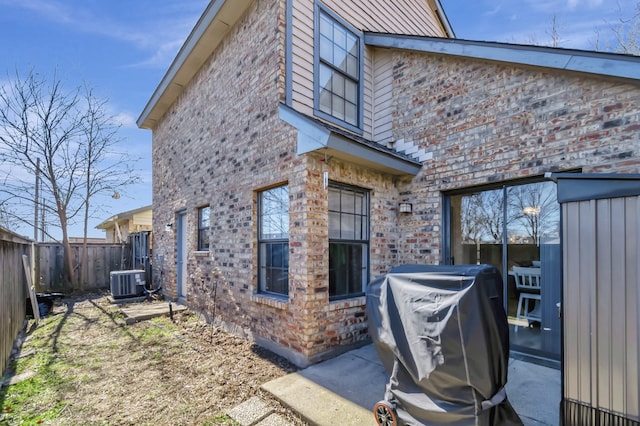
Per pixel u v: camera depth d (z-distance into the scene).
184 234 8.15
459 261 4.70
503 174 4.12
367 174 4.87
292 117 4.12
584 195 2.21
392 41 5.40
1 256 4.35
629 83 3.20
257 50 5.03
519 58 3.86
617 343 2.03
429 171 4.96
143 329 5.84
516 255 4.12
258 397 3.24
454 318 2.05
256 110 5.05
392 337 2.37
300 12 4.81
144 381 3.68
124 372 3.95
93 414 3.02
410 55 5.34
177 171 8.27
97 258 11.56
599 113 3.40
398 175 5.24
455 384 2.05
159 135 9.84
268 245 4.94
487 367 2.02
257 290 5.04
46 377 3.84
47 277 10.56
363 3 5.93
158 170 9.84
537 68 3.81
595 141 3.42
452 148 4.68
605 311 2.09
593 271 2.15
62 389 3.52
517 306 4.10
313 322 4.01
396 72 5.55
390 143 5.58
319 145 3.75
